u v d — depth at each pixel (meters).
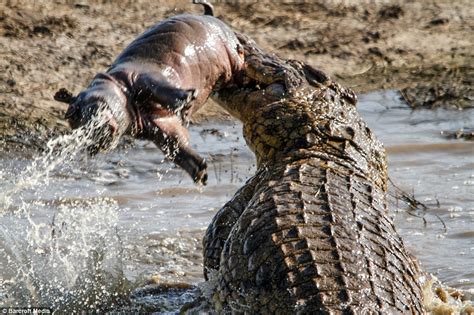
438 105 41.16
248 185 22.77
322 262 18.45
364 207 20.70
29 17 45.50
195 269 26.73
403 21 51.88
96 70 41.56
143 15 47.72
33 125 36.38
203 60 21.89
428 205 31.17
